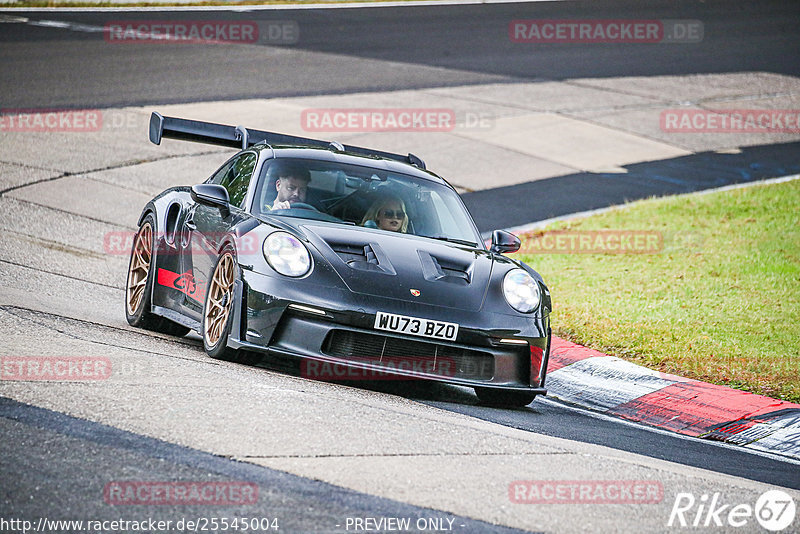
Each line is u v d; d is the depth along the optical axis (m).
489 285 23.22
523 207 50.62
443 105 71.56
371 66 82.44
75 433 15.16
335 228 23.67
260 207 24.58
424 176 27.48
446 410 20.98
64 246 37.56
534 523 13.60
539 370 23.00
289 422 16.91
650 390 26.28
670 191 55.78
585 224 47.47
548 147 63.66
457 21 108.06
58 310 26.42
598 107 75.12
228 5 108.62
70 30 87.06
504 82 80.75
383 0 119.56
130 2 103.50
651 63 92.69
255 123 60.84
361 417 18.02
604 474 16.47
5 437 14.69
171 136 28.44
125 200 46.06
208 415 16.70
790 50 102.25
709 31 110.06
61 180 47.91
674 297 35.84
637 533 13.68
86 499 12.83
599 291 36.66
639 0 128.62
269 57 82.31
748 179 59.38
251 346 21.45
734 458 21.03
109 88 67.00
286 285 21.45
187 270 25.78
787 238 45.06
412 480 14.80
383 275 22.14
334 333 21.30
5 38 80.94
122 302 31.17
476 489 14.76
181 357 21.81
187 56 79.94
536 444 18.14
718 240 44.81
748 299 35.69
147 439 15.20
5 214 40.94
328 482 14.27
